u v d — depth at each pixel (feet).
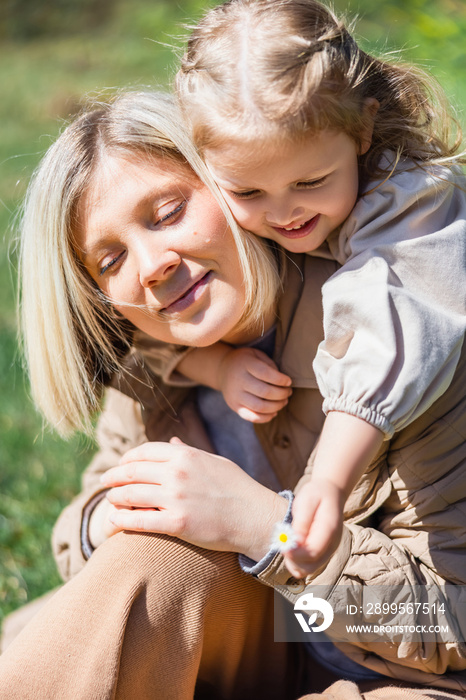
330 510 3.93
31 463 9.75
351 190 4.77
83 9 36.09
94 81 26.04
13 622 6.82
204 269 4.95
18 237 6.53
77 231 5.20
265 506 4.73
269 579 4.64
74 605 4.58
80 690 4.35
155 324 5.20
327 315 4.58
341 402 4.31
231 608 4.88
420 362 4.32
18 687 4.34
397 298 4.46
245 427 5.81
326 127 4.46
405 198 4.72
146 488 4.83
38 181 5.33
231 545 4.68
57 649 4.44
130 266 5.06
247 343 5.63
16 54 33.04
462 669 5.07
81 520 5.70
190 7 24.20
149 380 5.98
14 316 13.14
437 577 4.86
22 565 8.13
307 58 4.45
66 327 5.55
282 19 4.60
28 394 10.85
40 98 25.55
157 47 26.76
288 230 4.90
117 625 4.49
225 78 4.56
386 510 5.19
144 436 6.18
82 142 5.13
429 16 16.99
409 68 5.41
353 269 4.67
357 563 4.72
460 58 15.26
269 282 5.09
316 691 5.51
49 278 5.43
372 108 4.86
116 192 4.96
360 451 4.20
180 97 5.01
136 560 4.67
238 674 5.38
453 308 4.62
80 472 9.55
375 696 4.80
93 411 5.99
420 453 4.89
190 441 5.95
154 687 4.67
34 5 36.83
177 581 4.66
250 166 4.54
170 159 4.97
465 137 6.95
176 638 4.65
